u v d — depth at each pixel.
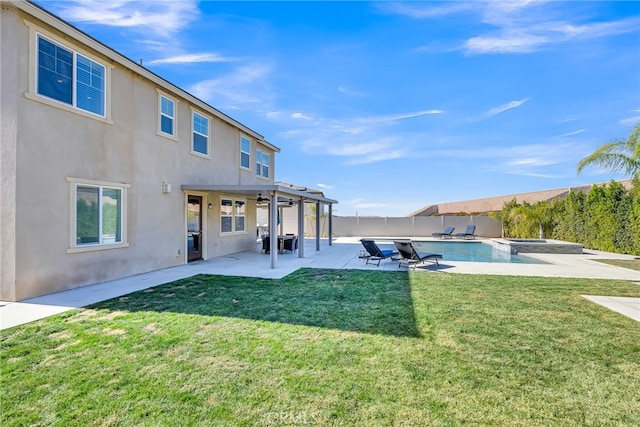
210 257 13.24
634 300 6.77
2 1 6.34
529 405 3.08
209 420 2.82
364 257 12.66
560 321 5.43
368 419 2.84
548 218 19.86
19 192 6.59
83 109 7.89
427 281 8.67
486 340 4.60
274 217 10.88
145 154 9.84
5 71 6.48
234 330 4.91
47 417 2.85
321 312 5.85
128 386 3.34
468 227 25.69
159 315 5.64
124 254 9.11
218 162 13.83
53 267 7.22
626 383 3.49
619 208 14.94
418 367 3.78
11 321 5.32
